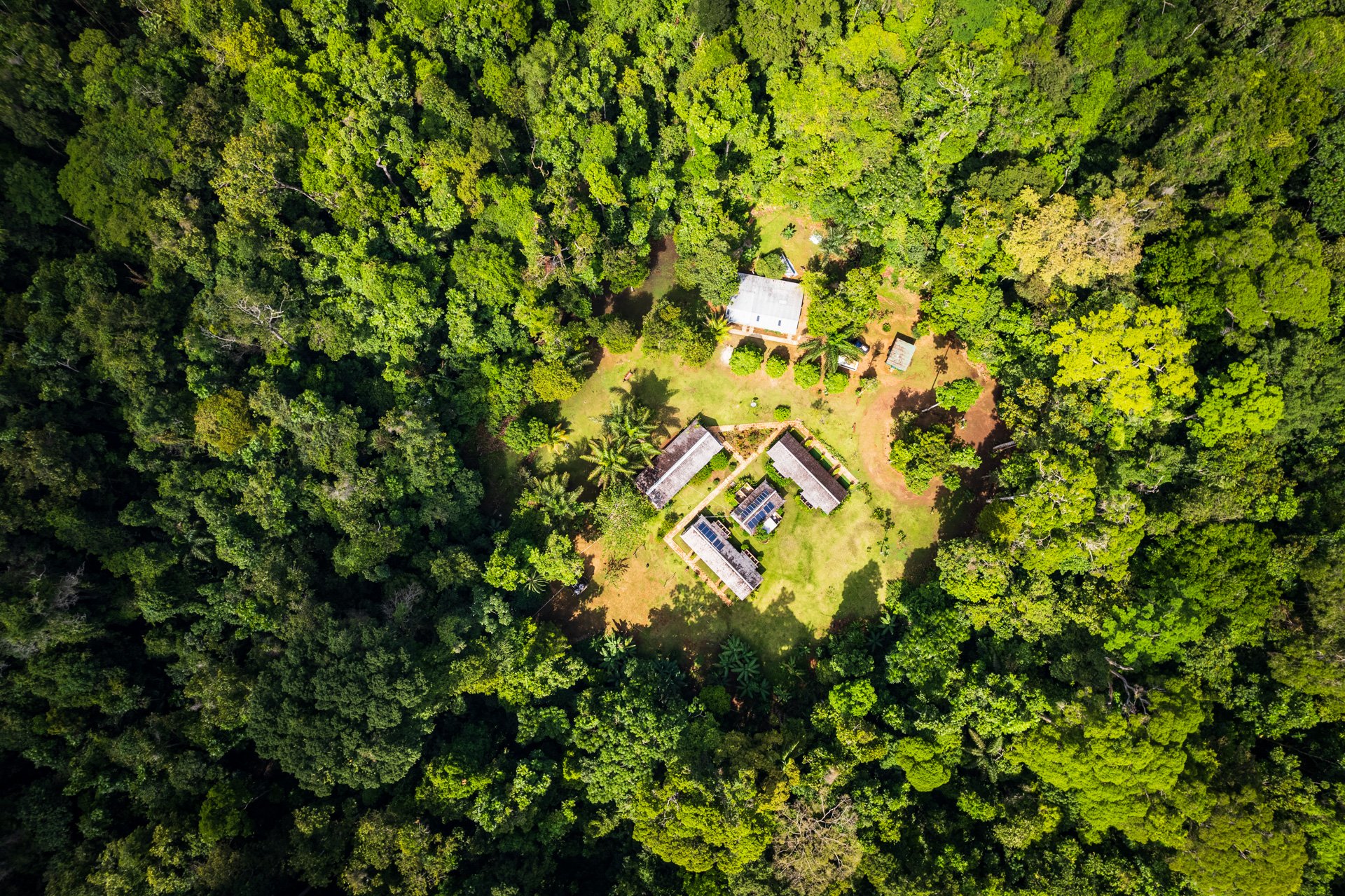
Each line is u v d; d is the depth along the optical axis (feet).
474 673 208.74
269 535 208.64
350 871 196.75
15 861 179.63
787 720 217.56
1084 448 207.31
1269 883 173.37
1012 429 225.56
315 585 212.64
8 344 191.93
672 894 202.18
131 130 195.52
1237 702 193.88
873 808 198.59
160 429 197.67
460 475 225.56
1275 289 188.55
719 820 192.44
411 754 196.24
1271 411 187.93
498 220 223.71
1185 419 201.36
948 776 199.52
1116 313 198.70
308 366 221.87
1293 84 193.67
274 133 203.21
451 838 200.34
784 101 218.18
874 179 222.28
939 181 221.46
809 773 201.36
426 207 223.30
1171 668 197.47
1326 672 181.68
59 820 185.16
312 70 209.97
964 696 200.23
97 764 189.37
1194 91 194.59
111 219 195.42
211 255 207.72
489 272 219.00
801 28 210.59
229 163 200.95
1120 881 191.62
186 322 209.97
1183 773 184.14
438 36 219.82
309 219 218.18
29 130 193.06
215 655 202.90
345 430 213.05
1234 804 179.93
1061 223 197.16
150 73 199.21
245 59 204.13
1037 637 205.26
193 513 208.13
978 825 207.41
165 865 184.55
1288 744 193.06
